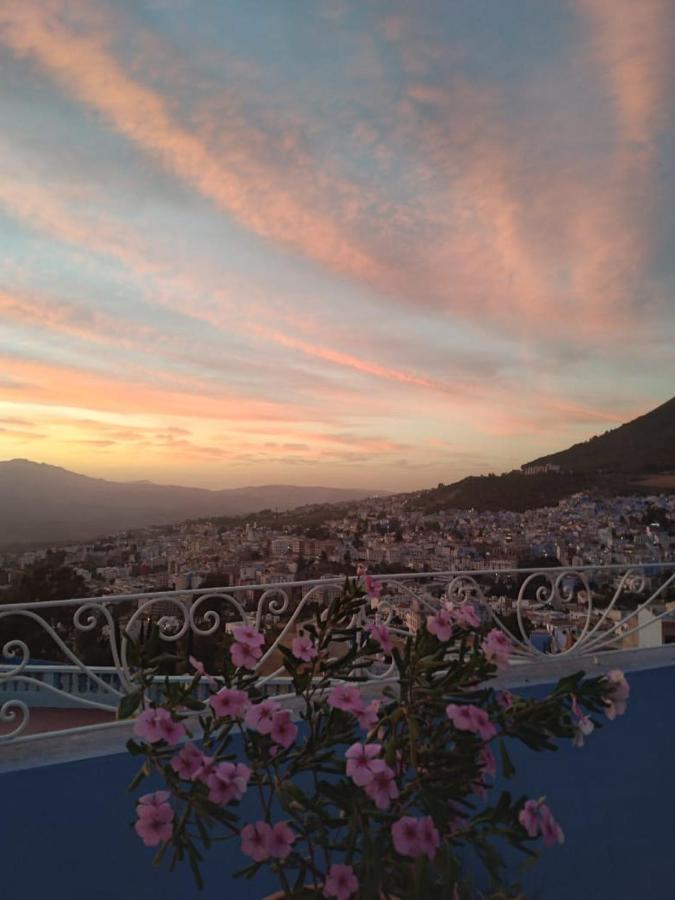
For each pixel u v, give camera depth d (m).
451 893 2.06
